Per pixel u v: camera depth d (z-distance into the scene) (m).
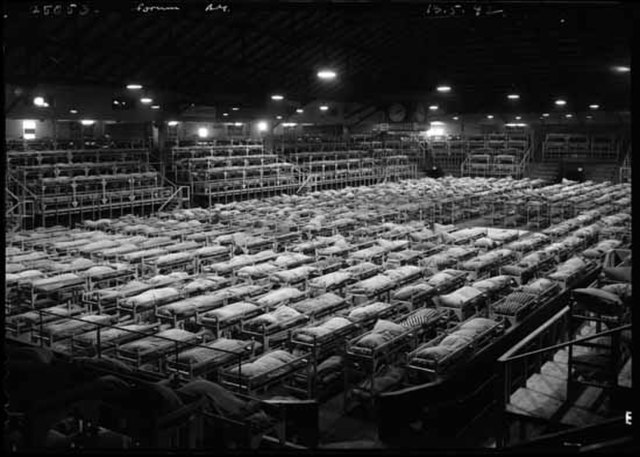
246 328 15.48
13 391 9.00
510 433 11.81
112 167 37.19
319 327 14.68
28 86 30.08
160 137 41.69
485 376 14.41
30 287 19.19
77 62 30.23
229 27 32.06
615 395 11.57
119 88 34.91
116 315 16.88
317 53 38.31
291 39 33.91
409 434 12.49
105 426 9.48
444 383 12.96
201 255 23.47
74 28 28.08
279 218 31.25
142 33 30.75
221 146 44.75
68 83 31.58
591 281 20.94
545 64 41.06
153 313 17.31
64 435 9.73
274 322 15.35
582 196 39.34
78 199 33.31
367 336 14.09
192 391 10.09
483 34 35.34
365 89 47.28
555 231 28.88
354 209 34.34
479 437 12.81
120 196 35.16
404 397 12.36
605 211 34.25
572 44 36.16
